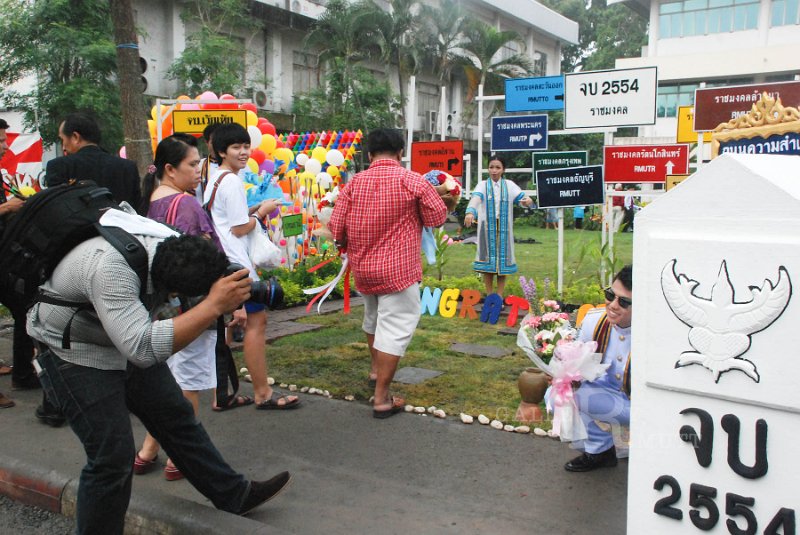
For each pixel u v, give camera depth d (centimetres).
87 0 1362
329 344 611
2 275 254
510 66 2758
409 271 423
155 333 229
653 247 175
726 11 2655
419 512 307
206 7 1869
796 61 2488
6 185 461
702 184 166
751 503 168
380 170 428
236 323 422
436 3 2819
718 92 646
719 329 166
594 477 340
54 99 1330
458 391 473
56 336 249
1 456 367
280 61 2212
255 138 916
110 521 256
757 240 158
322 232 709
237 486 300
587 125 763
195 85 1803
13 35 1323
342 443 389
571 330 326
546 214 2328
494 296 707
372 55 2470
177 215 361
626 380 320
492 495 322
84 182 261
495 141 872
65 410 252
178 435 288
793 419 160
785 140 337
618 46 3478
